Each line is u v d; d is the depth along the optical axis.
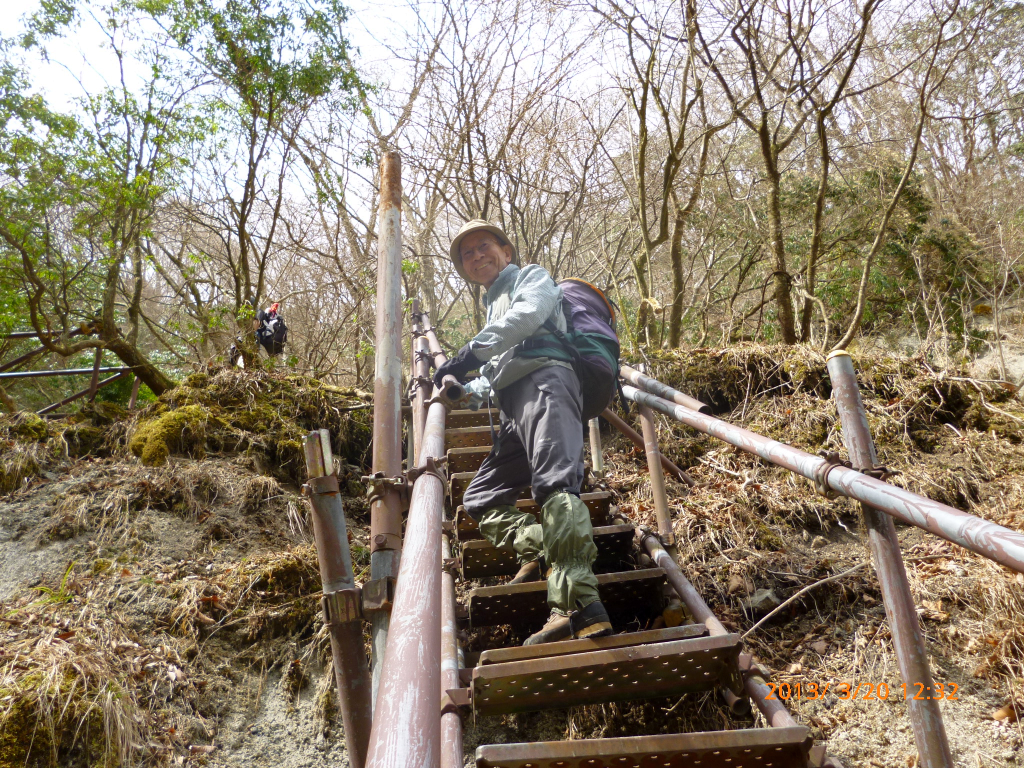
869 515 1.64
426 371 4.25
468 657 2.61
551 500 2.09
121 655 2.58
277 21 6.43
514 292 2.36
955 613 2.78
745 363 4.87
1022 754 2.24
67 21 5.80
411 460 4.10
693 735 1.70
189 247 8.48
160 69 6.23
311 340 8.09
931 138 9.66
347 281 7.45
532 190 8.40
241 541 3.44
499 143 7.77
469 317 11.17
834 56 6.12
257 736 2.52
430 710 0.75
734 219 8.18
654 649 1.93
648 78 6.57
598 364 2.34
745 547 3.34
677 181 7.72
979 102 8.84
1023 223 8.73
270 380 4.81
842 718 2.48
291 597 3.06
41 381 9.62
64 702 2.24
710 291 8.96
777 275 6.33
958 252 8.16
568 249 10.09
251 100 6.53
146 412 4.39
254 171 6.80
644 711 2.45
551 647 2.07
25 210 5.28
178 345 9.38
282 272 8.96
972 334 7.66
